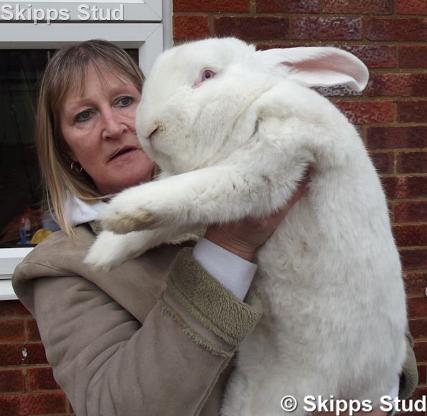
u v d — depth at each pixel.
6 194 3.27
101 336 1.61
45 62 3.24
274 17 3.18
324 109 1.54
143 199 1.38
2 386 3.19
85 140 1.88
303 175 1.55
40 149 1.97
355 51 3.27
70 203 1.90
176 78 1.58
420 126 3.35
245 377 1.77
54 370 1.68
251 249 1.52
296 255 1.63
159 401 1.43
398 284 1.74
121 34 3.16
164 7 3.19
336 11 3.23
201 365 1.43
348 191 1.60
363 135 3.32
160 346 1.45
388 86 3.31
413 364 1.97
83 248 1.76
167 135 1.57
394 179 3.36
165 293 1.50
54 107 1.93
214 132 1.54
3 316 3.17
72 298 1.68
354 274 1.62
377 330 1.68
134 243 1.65
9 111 3.25
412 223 3.38
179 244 1.75
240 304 1.46
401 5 3.27
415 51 3.31
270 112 1.50
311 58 1.77
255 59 1.67
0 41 3.12
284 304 1.67
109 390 1.48
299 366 1.71
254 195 1.48
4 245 3.25
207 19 3.13
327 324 1.64
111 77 1.90
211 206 1.44
